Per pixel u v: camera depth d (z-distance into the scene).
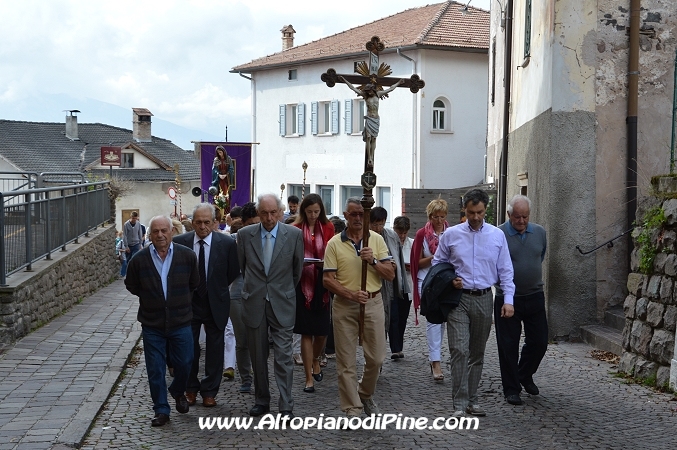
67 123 57.28
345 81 7.90
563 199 12.43
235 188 33.03
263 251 8.04
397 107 36.62
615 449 6.96
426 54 35.38
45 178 31.34
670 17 12.59
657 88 12.68
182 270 7.86
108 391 8.86
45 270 13.48
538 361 8.82
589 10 12.38
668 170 12.70
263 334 8.07
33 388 8.93
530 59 14.48
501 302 8.66
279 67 42.53
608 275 12.50
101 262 20.88
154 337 7.80
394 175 36.97
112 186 25.44
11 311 11.54
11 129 55.75
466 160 36.53
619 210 12.52
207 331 8.51
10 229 12.16
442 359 11.06
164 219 7.78
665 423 7.77
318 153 40.59
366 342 7.79
